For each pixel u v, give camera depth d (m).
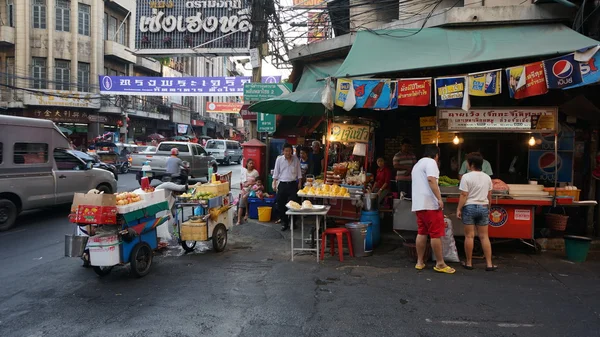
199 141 39.88
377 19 10.76
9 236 7.83
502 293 4.71
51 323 3.93
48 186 9.12
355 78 6.94
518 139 8.05
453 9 7.73
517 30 7.46
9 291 4.82
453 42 7.35
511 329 3.78
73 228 8.57
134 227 5.24
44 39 25.67
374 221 6.89
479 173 5.65
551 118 6.54
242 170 9.52
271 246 7.11
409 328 3.80
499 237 6.38
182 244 6.60
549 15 7.36
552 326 3.84
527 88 5.76
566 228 7.32
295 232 8.14
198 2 14.15
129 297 4.63
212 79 14.93
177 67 38.03
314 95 7.64
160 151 17.98
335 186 6.95
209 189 6.55
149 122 34.59
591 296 4.61
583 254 5.98
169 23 14.16
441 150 8.71
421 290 4.82
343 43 9.76
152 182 17.83
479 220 5.64
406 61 6.96
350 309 4.25
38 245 7.14
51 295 4.70
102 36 27.98
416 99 6.27
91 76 27.28
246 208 9.31
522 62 7.21
